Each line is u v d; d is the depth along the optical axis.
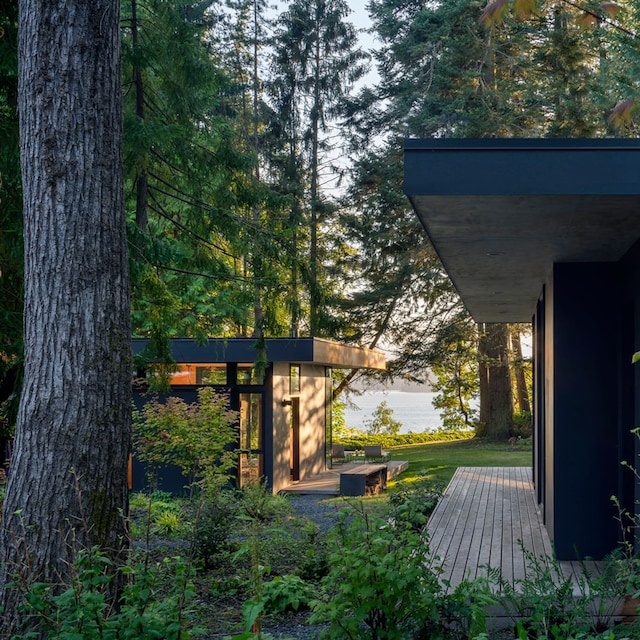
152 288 9.95
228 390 16.25
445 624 4.55
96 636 3.37
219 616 6.81
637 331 7.29
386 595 4.09
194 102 10.71
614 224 6.44
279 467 17.08
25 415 4.92
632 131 21.50
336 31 28.08
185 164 10.73
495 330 26.75
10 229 7.79
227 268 11.58
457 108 23.34
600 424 8.30
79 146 5.07
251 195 11.30
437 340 26.39
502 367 27.19
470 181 5.50
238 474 16.19
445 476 18.27
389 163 25.67
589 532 8.20
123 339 5.16
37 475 4.82
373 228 26.23
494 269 9.06
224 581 7.91
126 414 5.13
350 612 4.79
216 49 28.06
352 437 30.83
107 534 4.88
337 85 28.05
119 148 5.30
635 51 19.44
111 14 5.28
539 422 11.70
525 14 3.65
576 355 8.38
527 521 10.45
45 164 5.04
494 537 9.26
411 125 24.67
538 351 12.22
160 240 9.84
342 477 15.95
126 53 9.54
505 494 13.18
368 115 27.11
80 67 5.11
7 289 8.12
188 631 3.58
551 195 5.46
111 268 5.13
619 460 8.16
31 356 4.97
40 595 3.71
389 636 4.18
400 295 25.80
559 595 4.69
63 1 5.12
